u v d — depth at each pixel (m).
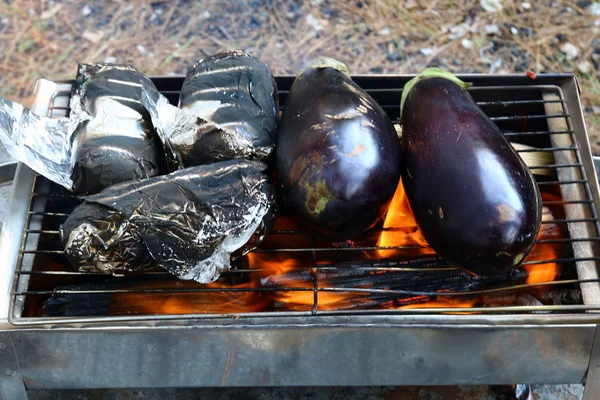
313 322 0.91
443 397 1.14
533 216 0.82
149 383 0.98
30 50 1.86
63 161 0.98
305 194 0.86
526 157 1.18
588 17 1.96
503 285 1.07
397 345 0.93
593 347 0.92
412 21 1.96
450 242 0.85
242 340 0.92
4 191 1.40
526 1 2.01
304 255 1.12
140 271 0.94
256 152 0.97
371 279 1.04
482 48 1.89
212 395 1.15
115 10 1.96
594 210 1.05
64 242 0.90
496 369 0.96
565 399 1.15
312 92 0.93
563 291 1.06
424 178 0.86
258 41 1.89
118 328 0.90
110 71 1.07
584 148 1.12
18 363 0.94
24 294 0.95
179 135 0.96
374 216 0.88
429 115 0.90
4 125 0.95
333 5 2.00
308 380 0.97
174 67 1.82
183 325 0.91
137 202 0.87
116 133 0.97
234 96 1.01
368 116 0.89
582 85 1.79
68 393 1.15
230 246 0.90
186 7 1.98
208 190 0.88
